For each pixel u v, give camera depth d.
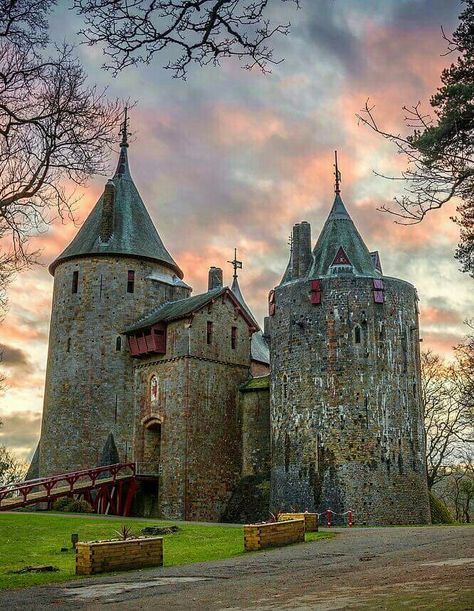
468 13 14.78
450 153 14.10
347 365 39.03
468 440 50.69
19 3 15.15
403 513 37.88
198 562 19.62
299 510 38.47
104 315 49.78
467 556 16.88
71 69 17.62
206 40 11.32
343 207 44.38
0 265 19.67
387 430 38.50
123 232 52.00
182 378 45.53
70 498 43.34
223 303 48.81
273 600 12.80
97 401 48.47
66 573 18.33
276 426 40.97
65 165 17.78
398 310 40.50
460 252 16.62
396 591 12.61
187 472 44.03
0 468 76.56
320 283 40.53
